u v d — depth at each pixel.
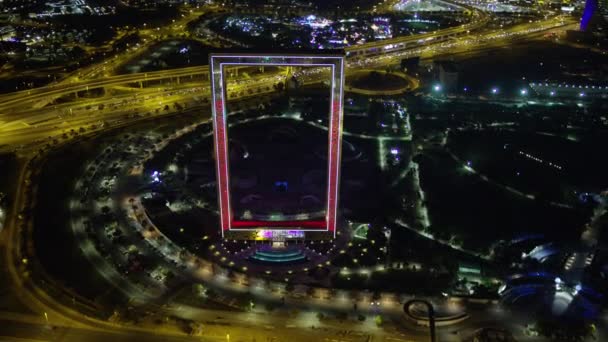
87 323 163.38
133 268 189.25
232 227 195.62
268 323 166.00
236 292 179.62
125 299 174.25
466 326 165.25
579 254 196.62
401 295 177.38
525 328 164.25
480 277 186.12
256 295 178.25
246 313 170.12
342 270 190.75
